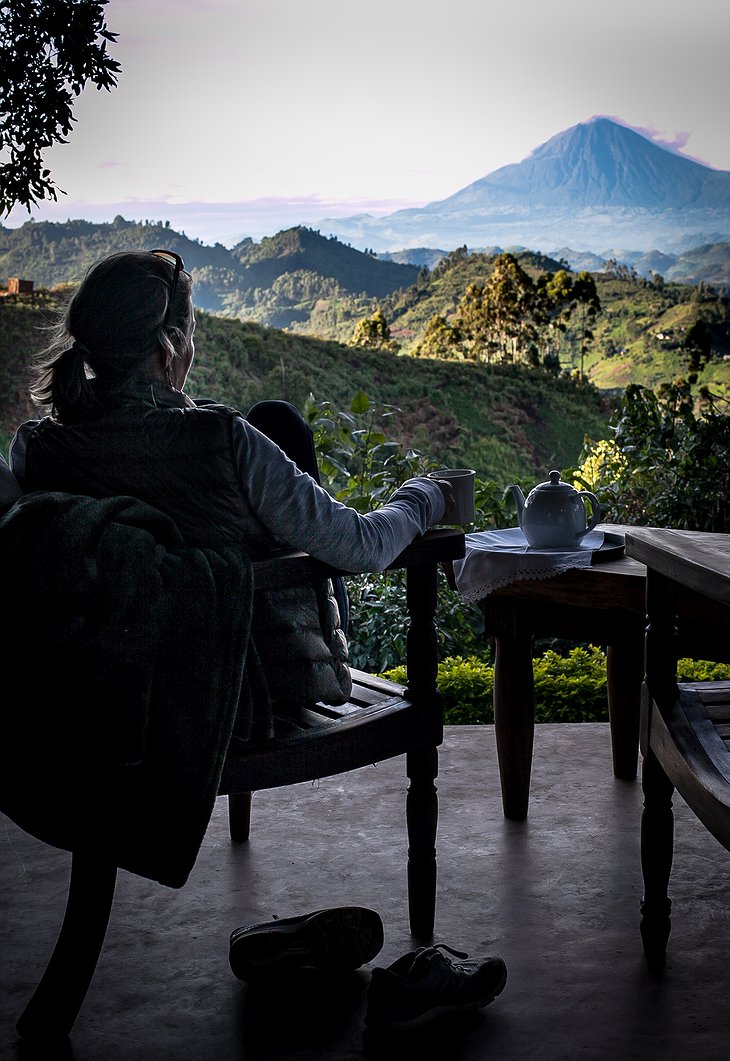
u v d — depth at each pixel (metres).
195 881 2.21
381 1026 1.59
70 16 3.97
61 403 1.57
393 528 1.70
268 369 35.00
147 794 1.50
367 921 1.80
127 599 1.45
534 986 1.76
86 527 1.47
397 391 38.88
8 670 1.50
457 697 3.44
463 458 37.25
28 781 1.53
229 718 1.50
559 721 3.35
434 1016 1.60
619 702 2.71
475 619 4.62
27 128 4.00
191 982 1.81
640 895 2.11
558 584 2.36
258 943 1.73
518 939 1.93
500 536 2.64
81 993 1.61
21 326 20.23
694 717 1.76
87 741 1.47
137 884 2.20
